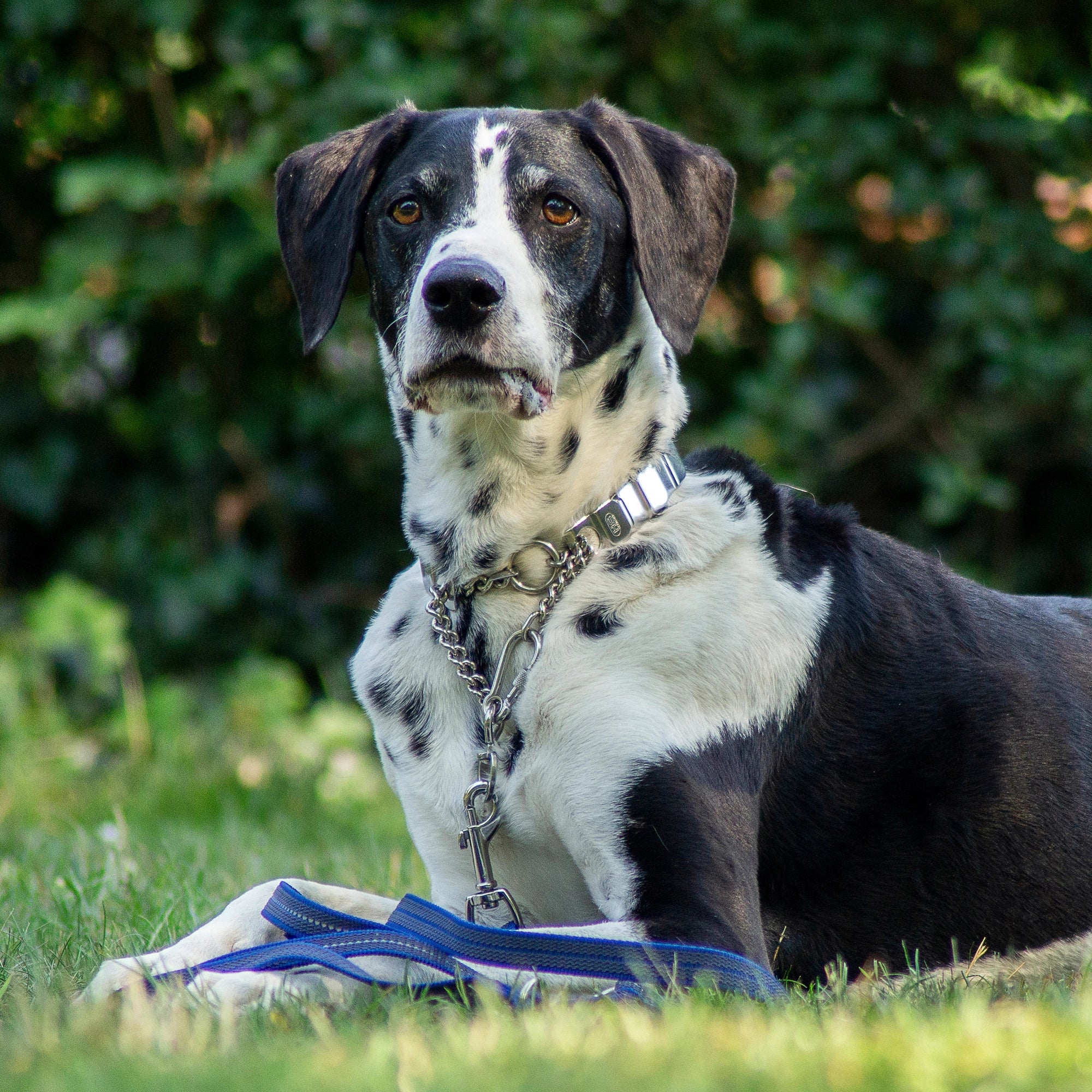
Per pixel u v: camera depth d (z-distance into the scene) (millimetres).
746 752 5207
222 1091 3326
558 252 5418
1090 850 5723
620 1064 3441
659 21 11938
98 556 12531
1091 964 5156
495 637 5363
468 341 5133
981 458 12602
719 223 5875
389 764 5602
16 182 13008
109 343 12922
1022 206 12422
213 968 4652
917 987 4762
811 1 12023
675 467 5578
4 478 12477
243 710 11672
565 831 5109
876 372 12812
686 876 4855
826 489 12898
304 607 12695
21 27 11734
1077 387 12281
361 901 5418
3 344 12742
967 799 5555
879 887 5465
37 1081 3473
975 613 5938
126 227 11805
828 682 5469
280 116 11477
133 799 10523
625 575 5293
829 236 12289
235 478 12789
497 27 11281
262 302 12594
